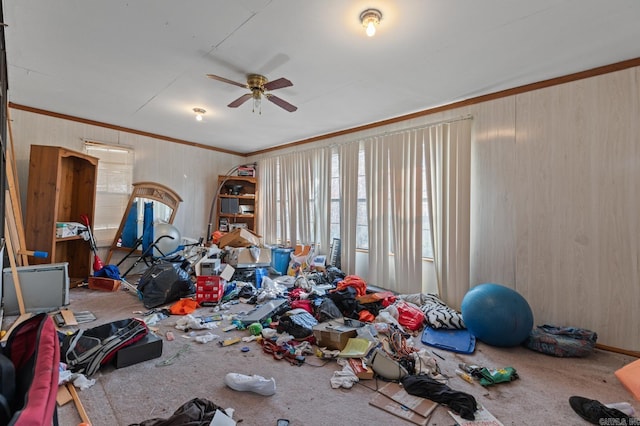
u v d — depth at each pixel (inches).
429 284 145.3
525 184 115.9
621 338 96.3
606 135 99.6
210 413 57.0
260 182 240.1
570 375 81.7
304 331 99.0
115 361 79.7
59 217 155.2
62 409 62.4
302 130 184.5
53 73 110.4
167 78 114.0
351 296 126.9
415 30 82.4
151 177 194.9
